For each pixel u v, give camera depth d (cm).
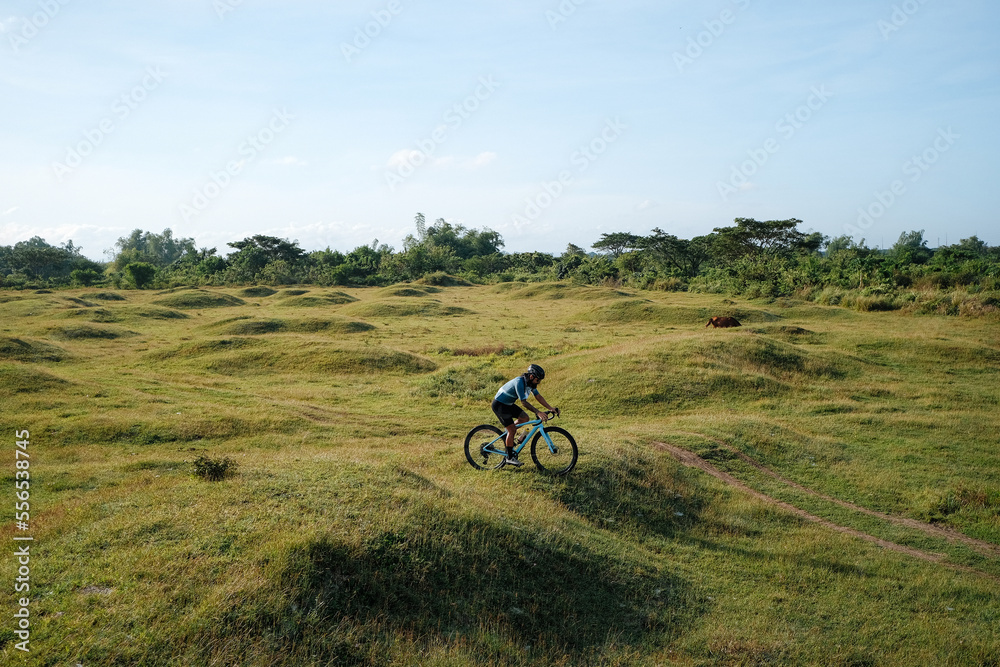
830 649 670
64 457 1248
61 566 566
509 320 4666
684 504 1098
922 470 1364
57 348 2784
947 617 783
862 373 2355
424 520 707
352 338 3528
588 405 1947
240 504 700
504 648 575
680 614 711
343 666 500
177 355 2747
